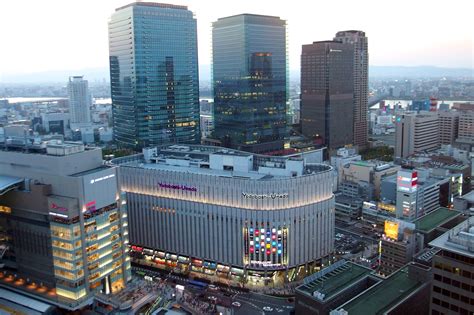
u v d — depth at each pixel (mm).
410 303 190125
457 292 149000
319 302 191375
